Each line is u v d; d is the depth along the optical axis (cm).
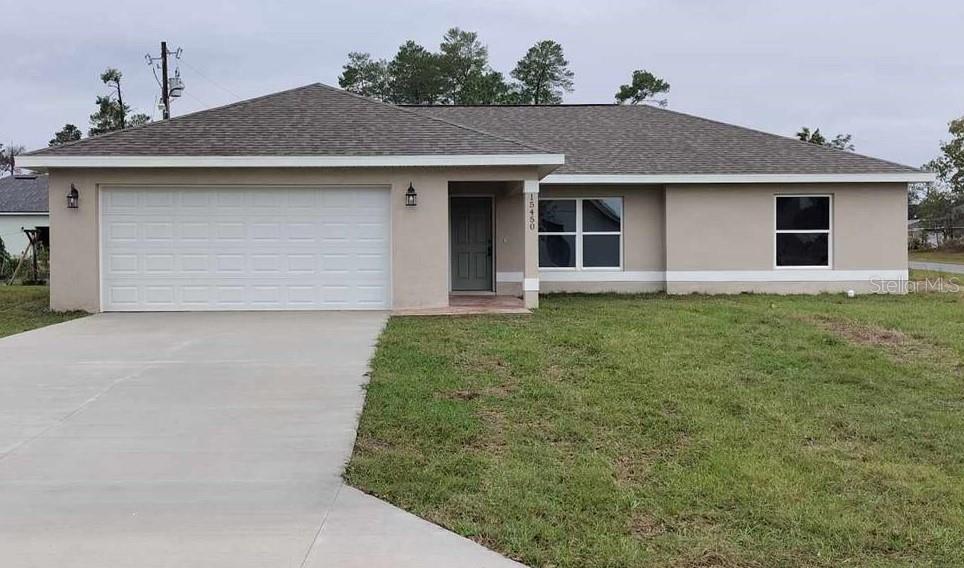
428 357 870
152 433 602
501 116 2012
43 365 845
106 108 5144
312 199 1334
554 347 930
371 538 420
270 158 1284
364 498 479
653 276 1716
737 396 716
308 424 625
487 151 1307
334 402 689
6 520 440
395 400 686
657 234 1711
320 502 471
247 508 461
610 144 1806
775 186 1681
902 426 638
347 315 1257
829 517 455
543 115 2023
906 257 1691
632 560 399
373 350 927
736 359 866
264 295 1334
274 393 721
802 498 484
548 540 421
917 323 1127
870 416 663
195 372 809
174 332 1078
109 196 1316
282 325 1141
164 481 503
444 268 1337
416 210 1331
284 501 472
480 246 1667
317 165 1291
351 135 1353
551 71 5838
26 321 1213
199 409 668
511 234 1630
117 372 809
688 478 515
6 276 2406
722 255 1686
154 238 1322
